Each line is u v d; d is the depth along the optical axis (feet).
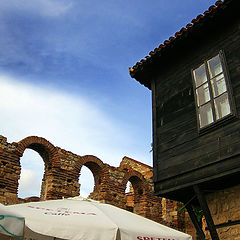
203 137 29.22
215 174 26.84
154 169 33.04
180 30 32.71
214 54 31.50
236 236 28.09
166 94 35.55
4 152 43.78
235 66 28.99
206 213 27.30
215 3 30.09
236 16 30.66
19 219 16.12
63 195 48.37
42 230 18.29
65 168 50.24
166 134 33.47
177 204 61.93
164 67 37.17
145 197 59.82
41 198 48.08
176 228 60.08
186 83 33.58
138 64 37.29
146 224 22.81
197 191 28.07
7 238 25.99
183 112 32.50
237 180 27.66
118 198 55.72
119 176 57.52
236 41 29.81
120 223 20.43
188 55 34.53
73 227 18.62
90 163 55.47
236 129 26.53
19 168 44.91
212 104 29.55
